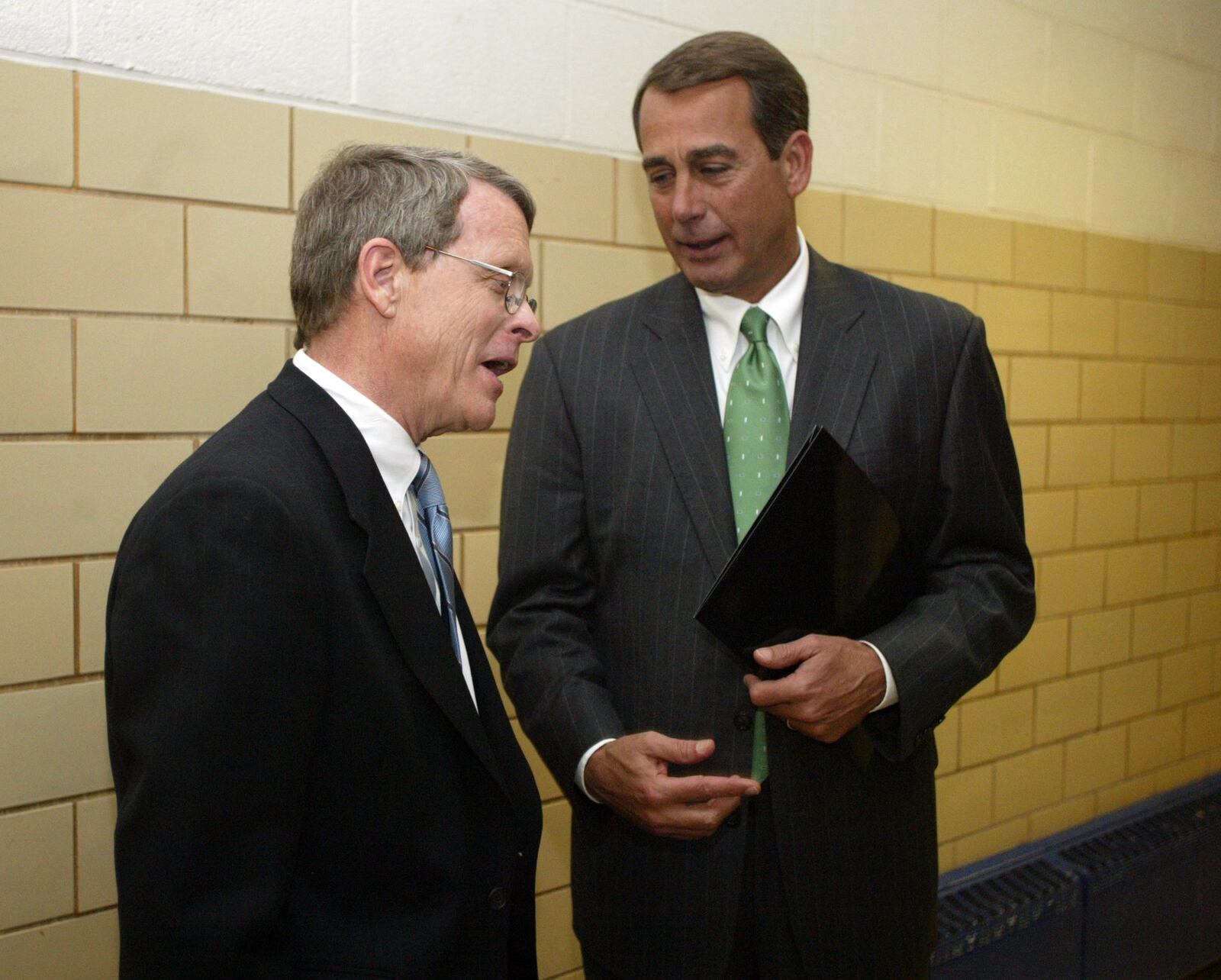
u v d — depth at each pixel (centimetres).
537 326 94
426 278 85
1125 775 278
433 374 87
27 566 133
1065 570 259
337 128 153
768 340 129
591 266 182
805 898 117
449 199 85
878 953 121
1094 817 270
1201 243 296
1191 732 298
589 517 129
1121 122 269
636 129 132
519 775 99
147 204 138
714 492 121
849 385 122
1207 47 291
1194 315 293
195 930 69
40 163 130
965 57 232
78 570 137
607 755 113
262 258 149
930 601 122
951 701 118
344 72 154
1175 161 285
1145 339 279
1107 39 263
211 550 72
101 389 137
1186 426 291
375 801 80
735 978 121
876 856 121
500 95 170
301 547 75
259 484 75
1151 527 282
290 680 74
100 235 135
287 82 149
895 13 219
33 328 131
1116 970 232
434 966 81
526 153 173
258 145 147
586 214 181
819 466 107
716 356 131
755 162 121
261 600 72
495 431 177
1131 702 279
